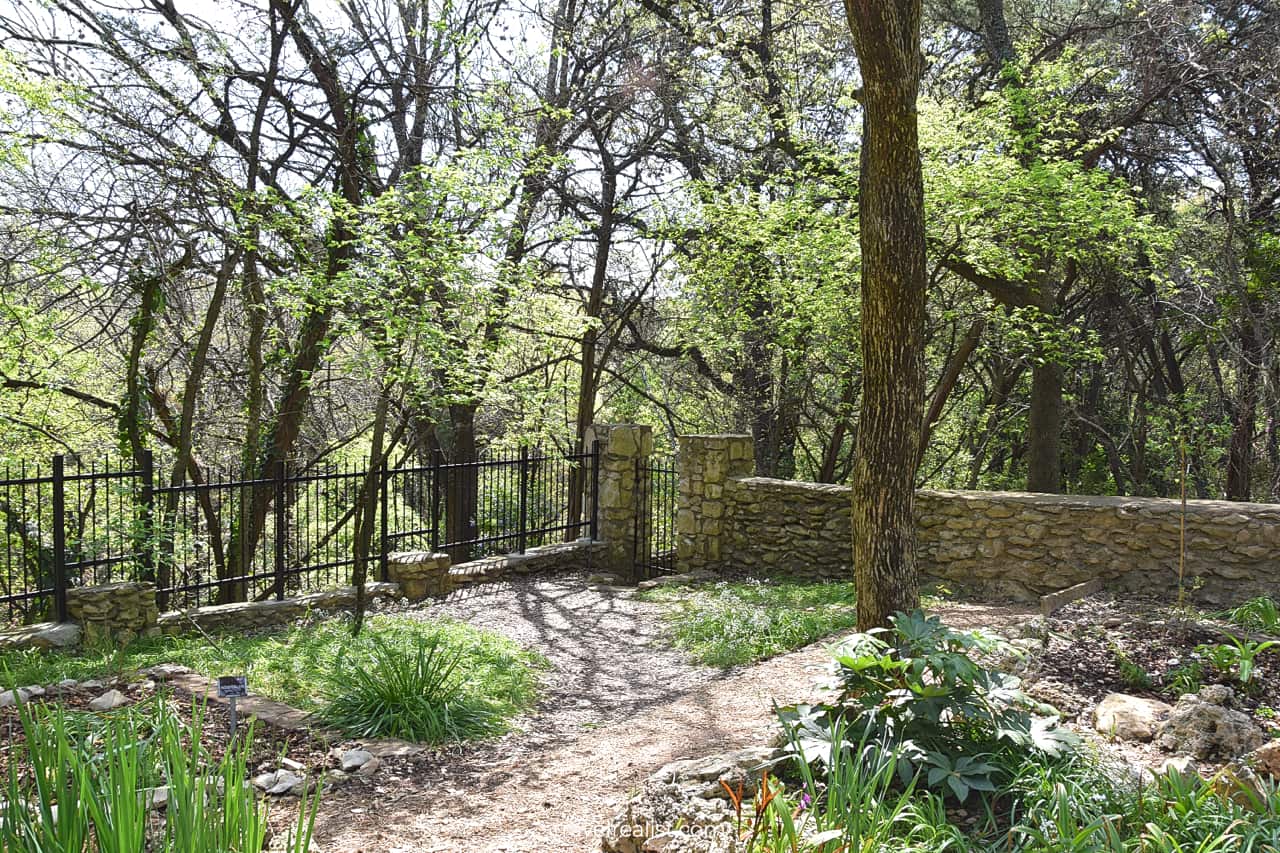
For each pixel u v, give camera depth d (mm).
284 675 6172
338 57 12023
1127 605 6480
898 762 3342
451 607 9305
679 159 17062
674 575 10641
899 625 3756
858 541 5066
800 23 15547
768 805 3018
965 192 10422
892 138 4758
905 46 4645
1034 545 8055
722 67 15234
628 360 20828
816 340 14586
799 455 21062
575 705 6148
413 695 5344
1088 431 18516
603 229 16969
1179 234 13047
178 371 13141
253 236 10062
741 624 7520
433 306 8602
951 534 8547
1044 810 3027
